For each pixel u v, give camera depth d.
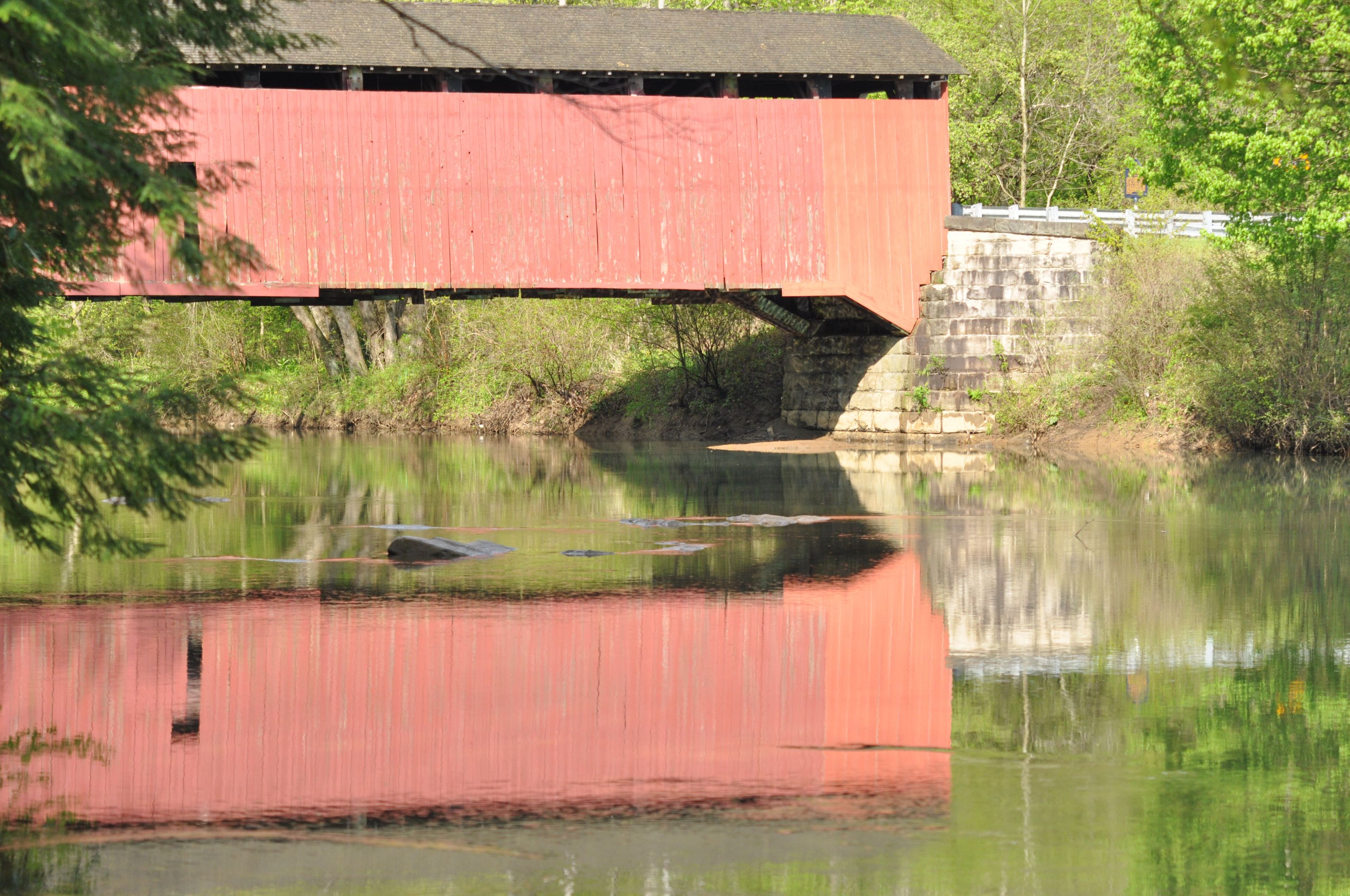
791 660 18.05
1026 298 63.41
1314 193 46.09
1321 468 47.91
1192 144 49.47
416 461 56.53
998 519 33.44
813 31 62.16
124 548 12.38
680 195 59.12
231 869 10.83
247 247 11.67
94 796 12.57
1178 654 18.44
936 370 63.28
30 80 10.77
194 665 17.58
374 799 12.47
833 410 69.38
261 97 55.31
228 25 14.38
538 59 56.69
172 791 12.72
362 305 95.94
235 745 14.17
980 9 91.00
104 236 12.05
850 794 12.56
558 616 21.03
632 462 54.97
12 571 25.38
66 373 12.36
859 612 21.45
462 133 56.97
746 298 64.50
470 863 10.91
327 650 18.45
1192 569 25.58
